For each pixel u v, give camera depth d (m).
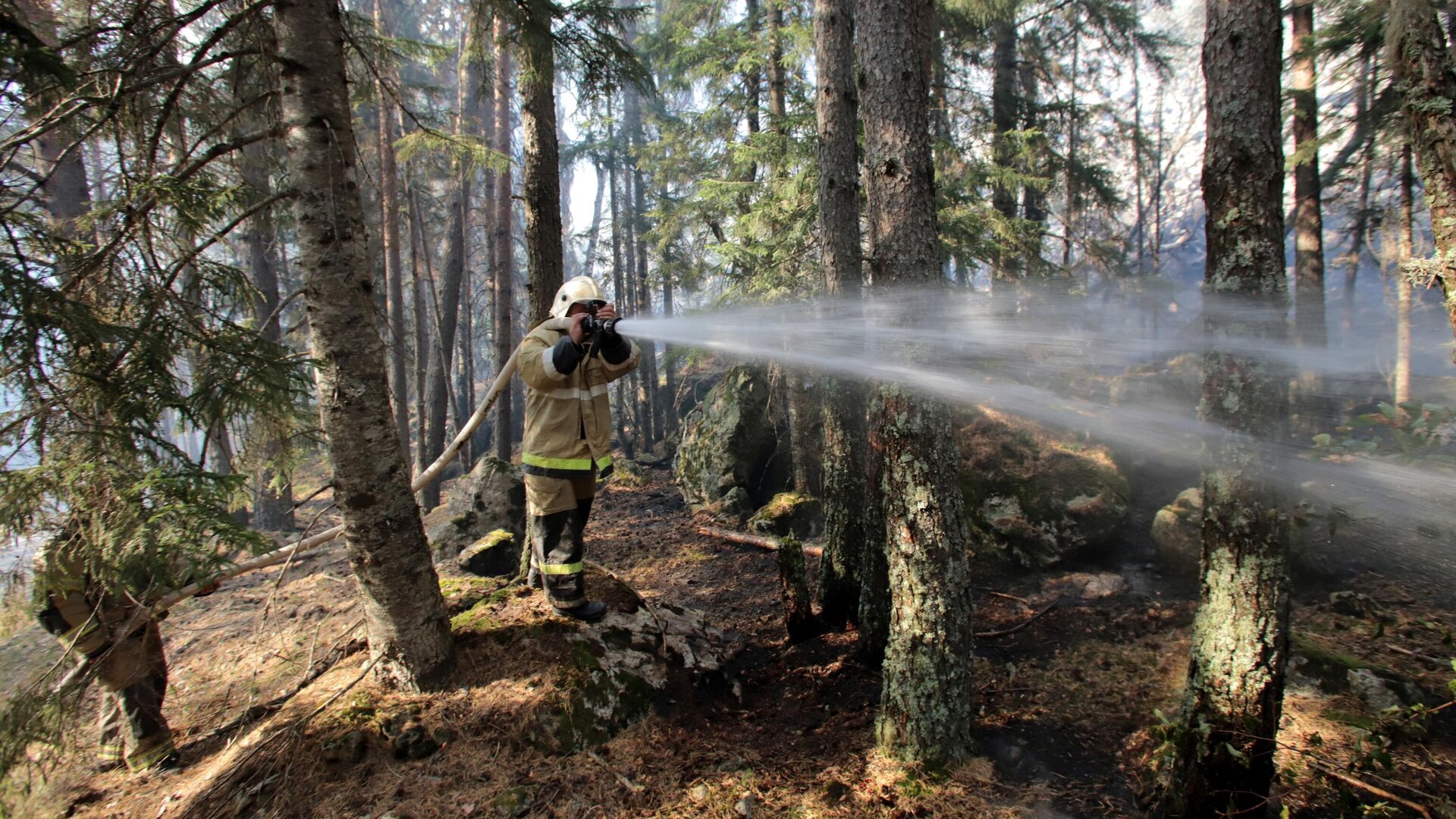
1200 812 2.69
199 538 2.57
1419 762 3.08
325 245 3.09
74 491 2.58
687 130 11.77
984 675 4.39
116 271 3.10
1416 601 4.77
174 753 3.52
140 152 3.41
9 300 2.47
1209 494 2.71
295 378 3.27
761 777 3.17
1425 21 2.29
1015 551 6.14
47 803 3.24
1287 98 8.93
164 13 3.52
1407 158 8.20
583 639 3.69
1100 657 4.50
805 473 8.93
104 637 3.26
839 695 4.12
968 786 3.13
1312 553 5.38
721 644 4.63
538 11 5.02
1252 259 2.58
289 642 5.48
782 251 8.48
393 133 11.09
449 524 7.24
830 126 5.46
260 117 4.12
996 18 10.51
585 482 3.72
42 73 2.61
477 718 3.21
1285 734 3.38
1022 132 9.52
